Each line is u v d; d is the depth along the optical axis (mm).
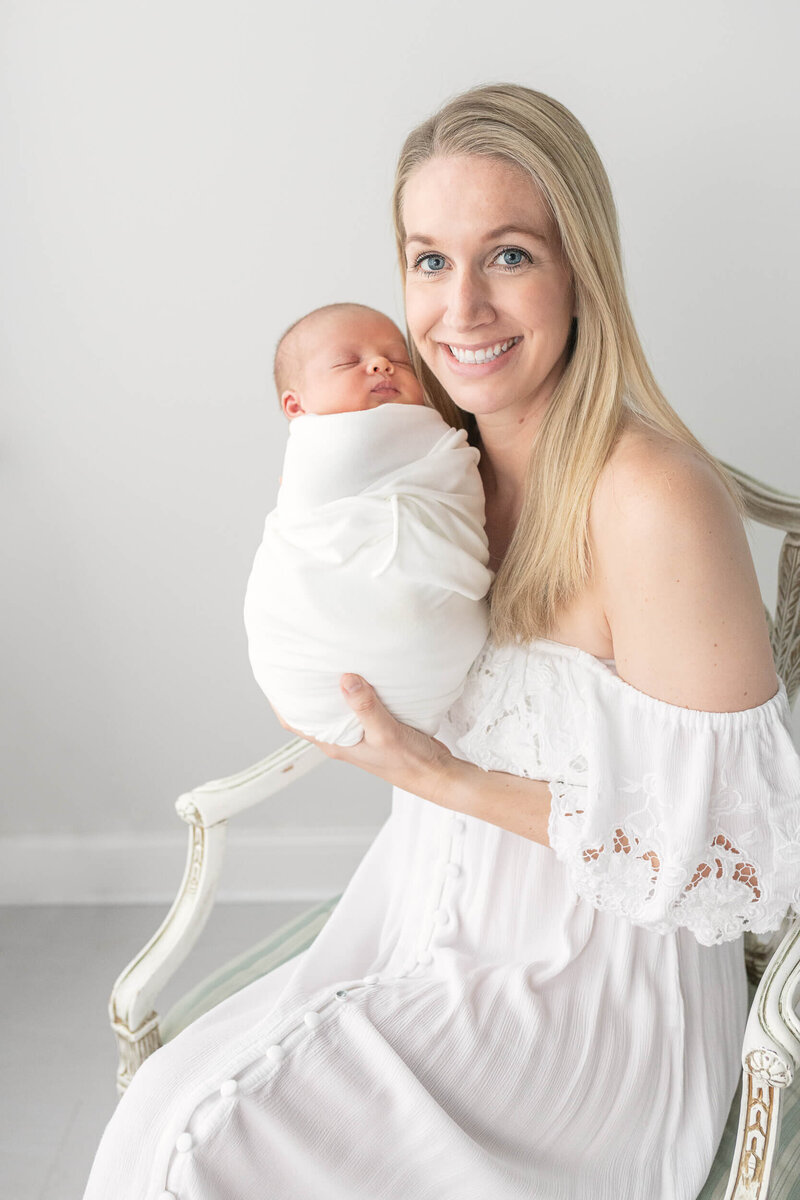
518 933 1256
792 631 1428
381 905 1436
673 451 1104
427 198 1143
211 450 2014
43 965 2275
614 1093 1198
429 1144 1123
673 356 1787
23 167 1813
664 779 1095
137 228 1841
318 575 1124
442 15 1637
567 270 1163
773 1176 1162
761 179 1657
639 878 1117
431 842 1347
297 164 1766
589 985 1218
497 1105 1161
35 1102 1945
